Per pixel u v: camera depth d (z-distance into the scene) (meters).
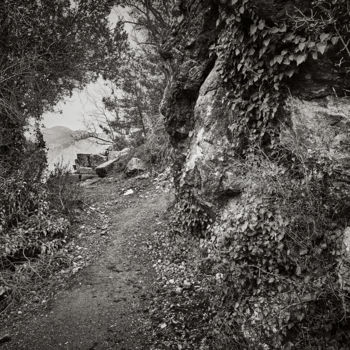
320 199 4.04
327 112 4.21
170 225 7.43
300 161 4.32
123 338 4.90
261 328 4.11
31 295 5.92
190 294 5.50
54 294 5.96
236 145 5.35
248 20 4.80
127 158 13.34
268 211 4.42
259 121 4.94
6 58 7.86
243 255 4.61
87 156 17.56
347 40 3.93
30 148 8.83
